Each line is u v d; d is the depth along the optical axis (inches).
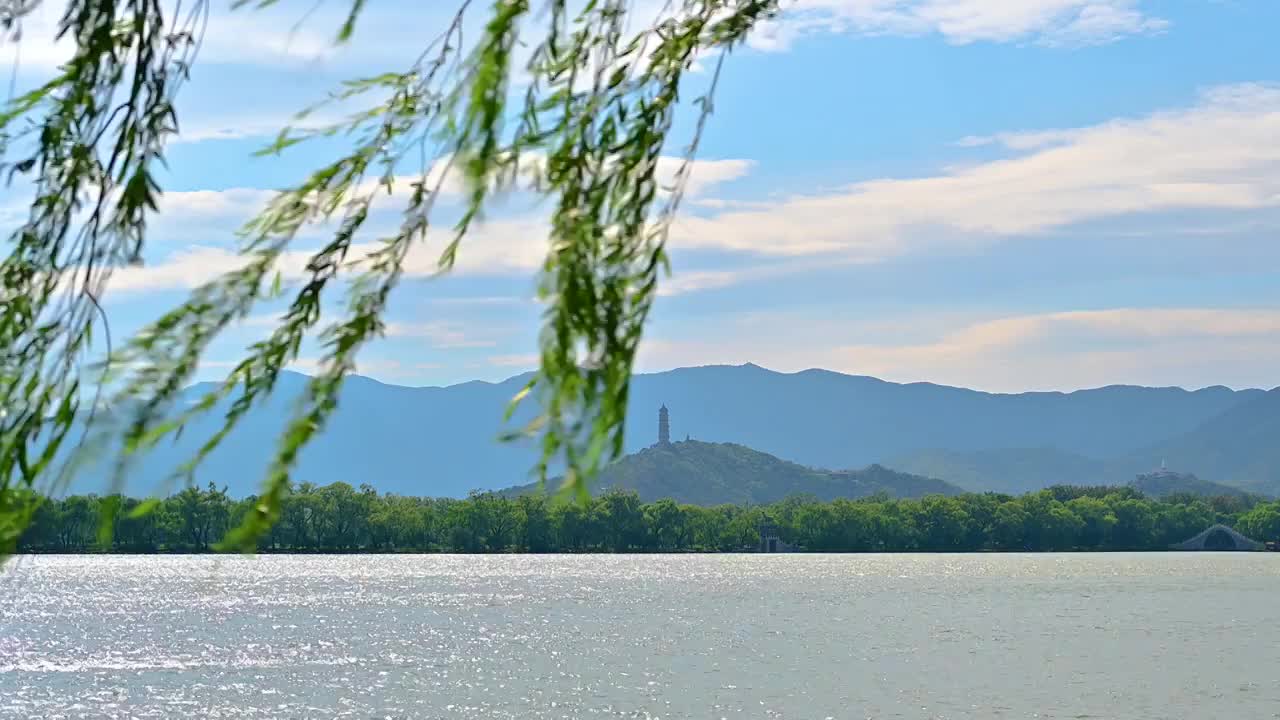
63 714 2004.2
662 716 2005.4
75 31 127.4
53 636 3304.6
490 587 5900.6
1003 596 5349.4
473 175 104.0
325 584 6082.7
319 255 112.9
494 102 105.0
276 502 104.4
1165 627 3774.6
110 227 125.7
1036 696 2236.7
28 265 125.8
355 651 2955.2
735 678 2464.3
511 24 106.7
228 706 2086.6
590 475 100.7
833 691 2293.3
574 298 107.1
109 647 3019.2
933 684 2381.9
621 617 4082.2
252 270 111.7
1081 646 3154.5
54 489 107.7
